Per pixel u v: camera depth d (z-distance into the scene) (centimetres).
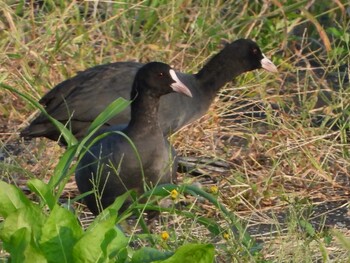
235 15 1480
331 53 1448
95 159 938
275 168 1109
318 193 1088
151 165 941
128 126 954
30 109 1260
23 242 686
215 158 1123
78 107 1111
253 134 1195
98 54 1373
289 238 878
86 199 962
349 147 1196
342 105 1263
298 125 1217
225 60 1220
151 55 1356
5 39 1327
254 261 824
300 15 1466
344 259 870
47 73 1297
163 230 913
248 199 1062
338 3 1460
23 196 711
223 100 1311
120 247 705
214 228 873
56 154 1149
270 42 1450
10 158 1103
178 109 1144
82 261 688
